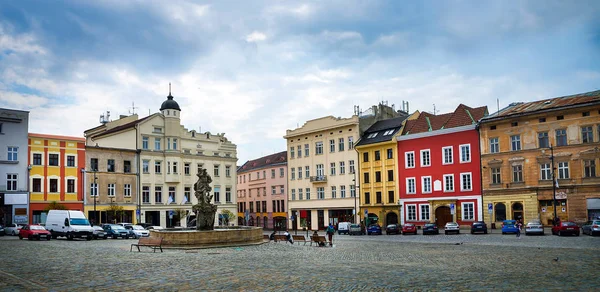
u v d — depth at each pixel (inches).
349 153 2999.5
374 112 3144.7
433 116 2802.7
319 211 3152.1
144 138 2878.9
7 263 898.1
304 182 3257.9
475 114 2600.9
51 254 1100.5
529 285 594.6
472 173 2470.5
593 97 2188.7
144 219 2815.0
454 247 1327.5
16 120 2412.6
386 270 760.3
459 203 2504.9
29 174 2428.6
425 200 2635.3
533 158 2274.9
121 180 2743.6
